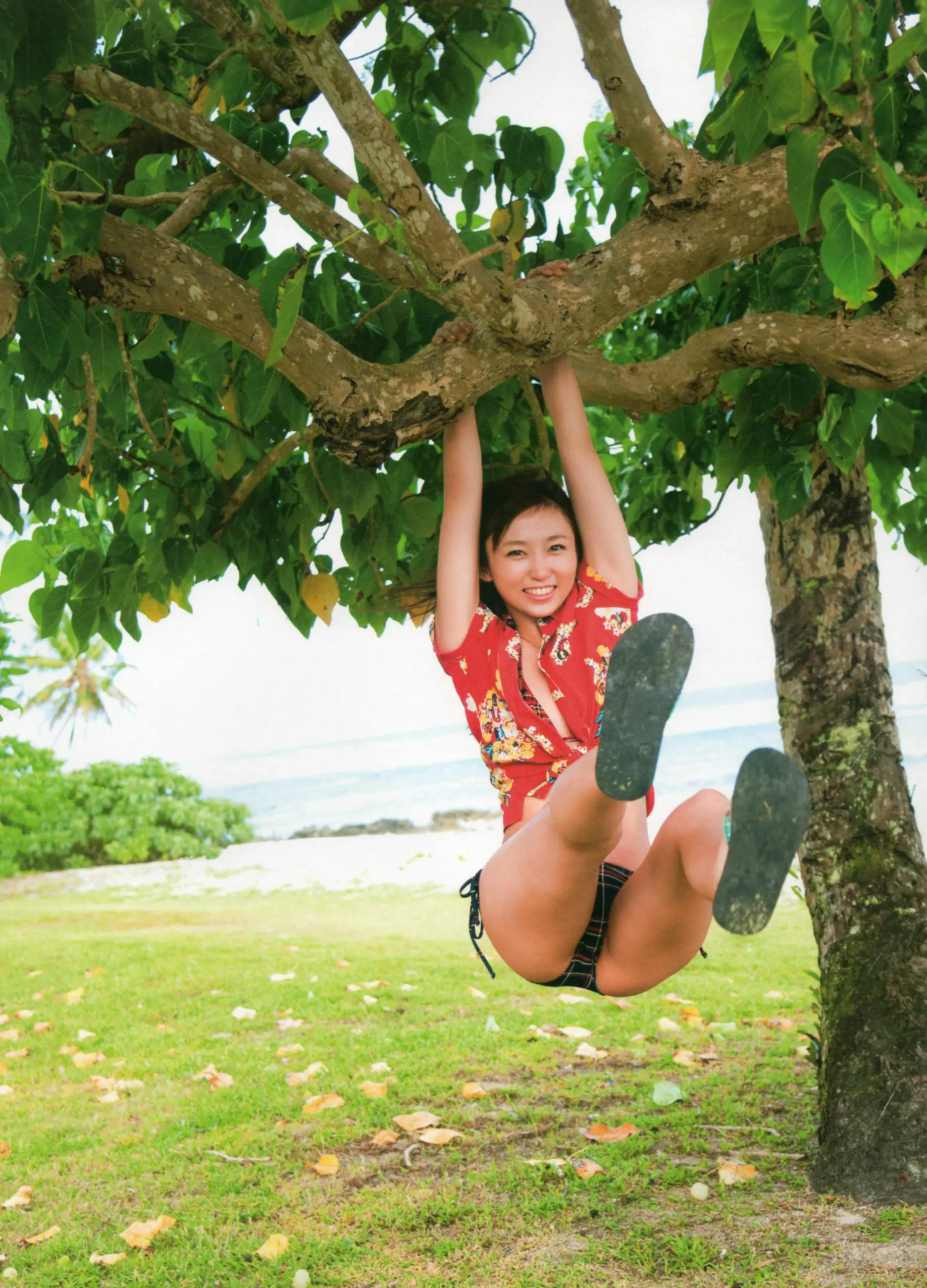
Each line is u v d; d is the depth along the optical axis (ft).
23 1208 14.14
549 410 9.73
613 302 8.54
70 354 9.37
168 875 59.93
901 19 7.58
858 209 5.65
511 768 9.15
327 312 11.21
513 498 9.46
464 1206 13.00
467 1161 14.49
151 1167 15.01
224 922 37.68
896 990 13.24
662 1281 10.97
